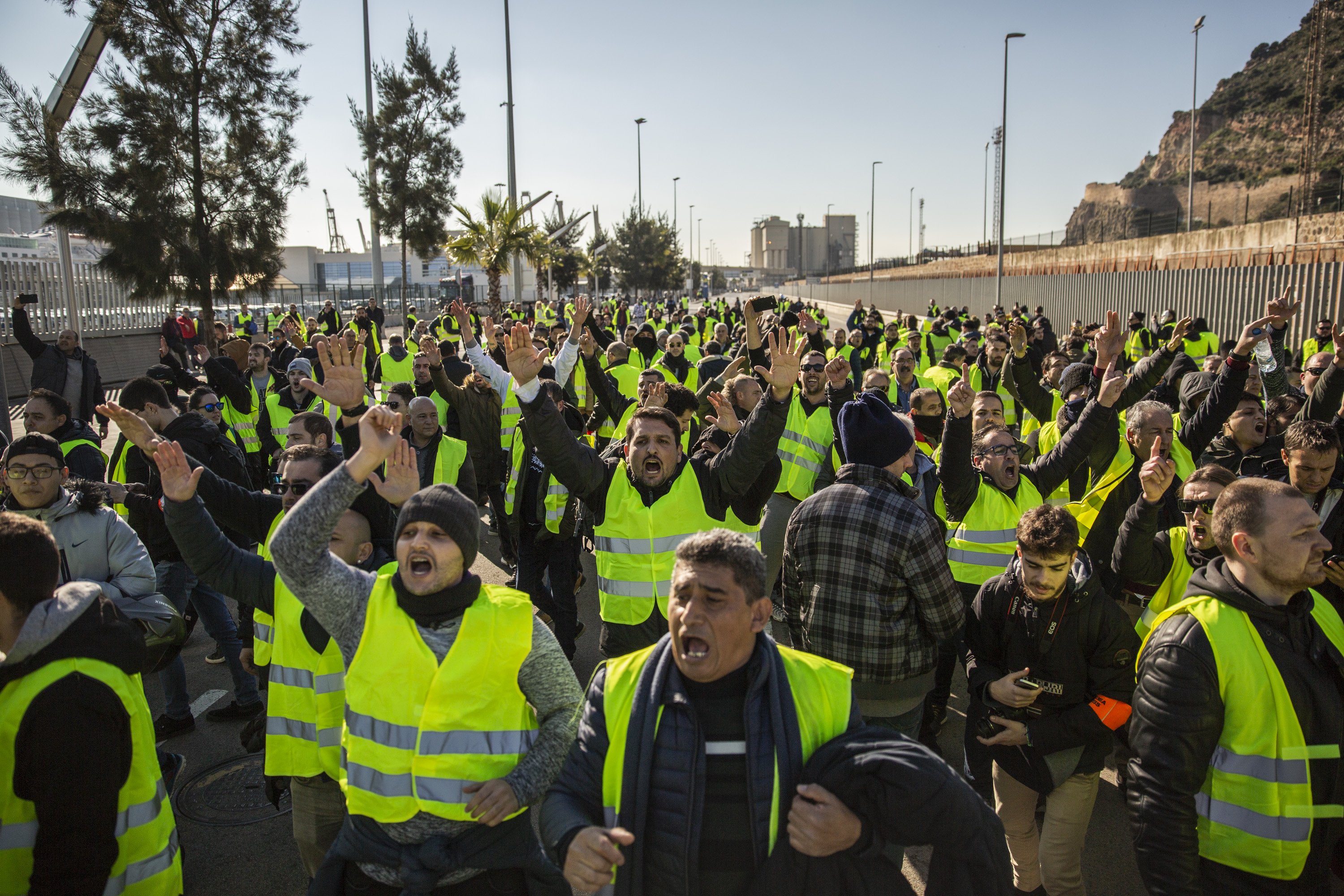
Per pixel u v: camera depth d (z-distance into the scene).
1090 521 4.54
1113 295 29.05
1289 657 2.61
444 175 29.61
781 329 4.11
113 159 17.73
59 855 2.64
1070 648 3.33
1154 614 4.03
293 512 2.63
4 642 2.81
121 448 6.02
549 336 15.96
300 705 3.27
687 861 2.16
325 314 23.02
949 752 5.12
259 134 19.27
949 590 3.50
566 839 2.17
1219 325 23.06
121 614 2.96
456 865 2.56
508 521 6.36
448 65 29.14
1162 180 98.69
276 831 4.40
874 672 3.58
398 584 2.70
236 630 5.54
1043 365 10.61
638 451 4.30
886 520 3.48
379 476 3.60
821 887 2.15
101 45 17.56
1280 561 2.58
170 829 3.07
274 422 8.84
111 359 22.38
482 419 8.19
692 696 2.31
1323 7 68.50
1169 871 2.56
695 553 2.30
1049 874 3.44
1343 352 5.38
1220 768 2.65
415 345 13.93
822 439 6.83
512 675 2.69
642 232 65.94
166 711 5.38
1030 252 42.69
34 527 2.80
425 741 2.58
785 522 6.84
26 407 5.76
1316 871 2.61
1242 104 100.12
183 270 18.56
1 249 18.62
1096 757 3.35
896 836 2.11
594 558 9.21
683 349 10.88
